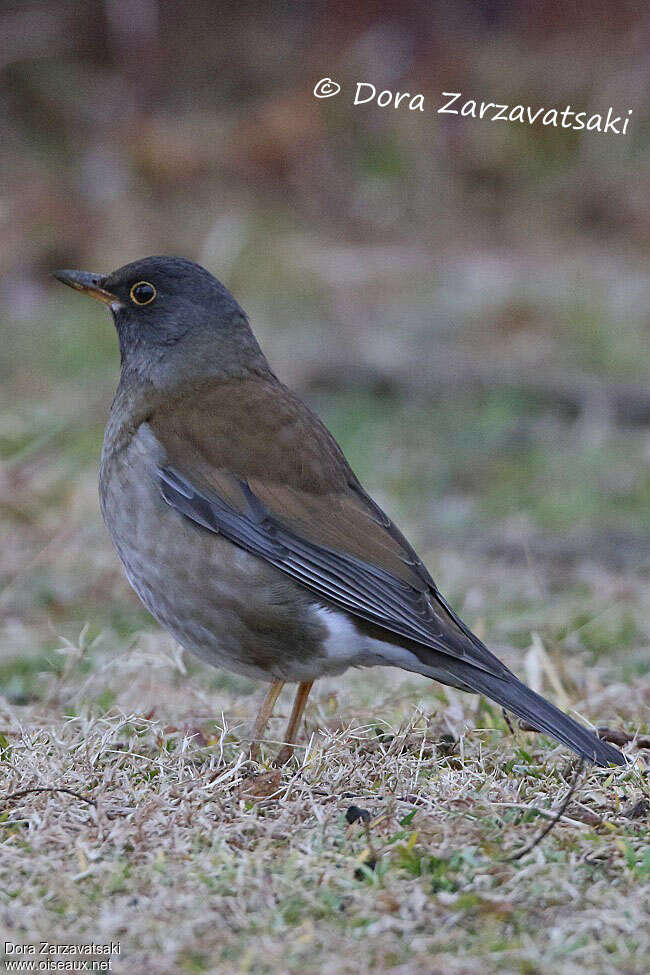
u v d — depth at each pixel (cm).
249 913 664
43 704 1011
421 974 609
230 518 880
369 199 2497
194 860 711
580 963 620
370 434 1728
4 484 1455
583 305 2139
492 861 707
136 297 970
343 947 633
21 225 2241
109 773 813
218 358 959
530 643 1177
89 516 1437
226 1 2809
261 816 771
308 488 895
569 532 1470
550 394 1827
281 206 2462
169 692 1053
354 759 851
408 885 688
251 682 1106
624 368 1945
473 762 853
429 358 1931
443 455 1680
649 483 1600
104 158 2434
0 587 1293
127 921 654
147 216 2325
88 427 1667
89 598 1280
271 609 873
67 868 704
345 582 872
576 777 802
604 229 2517
